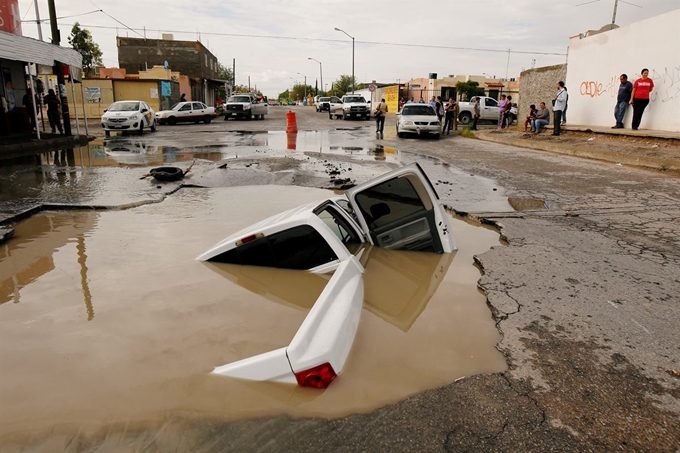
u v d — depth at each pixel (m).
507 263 4.82
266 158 12.66
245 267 4.64
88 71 44.44
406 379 2.80
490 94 50.19
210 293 4.02
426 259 5.04
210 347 3.12
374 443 2.26
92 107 34.84
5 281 4.32
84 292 4.05
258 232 4.53
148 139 19.09
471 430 2.36
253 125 28.78
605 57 16.98
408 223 5.24
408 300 3.98
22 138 16.22
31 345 3.17
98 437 2.29
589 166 11.75
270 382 2.71
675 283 4.30
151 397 2.60
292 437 2.30
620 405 2.56
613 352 3.11
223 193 8.52
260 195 8.36
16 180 9.35
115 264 4.75
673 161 10.62
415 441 2.28
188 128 25.98
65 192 8.23
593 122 17.92
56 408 2.51
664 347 3.18
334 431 2.34
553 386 2.74
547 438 2.31
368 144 17.48
